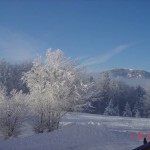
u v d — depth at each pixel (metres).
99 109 94.81
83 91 34.91
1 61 80.19
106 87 98.25
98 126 24.75
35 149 18.52
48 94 32.91
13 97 32.22
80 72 35.84
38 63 35.88
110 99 98.12
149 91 96.00
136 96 106.06
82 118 52.25
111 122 46.16
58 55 35.84
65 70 35.38
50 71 35.44
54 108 32.06
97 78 97.94
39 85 34.72
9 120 30.88
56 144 19.56
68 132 22.56
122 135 23.09
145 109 95.25
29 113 32.28
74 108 34.16
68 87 34.03
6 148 18.91
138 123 45.19
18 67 80.94
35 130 31.69
